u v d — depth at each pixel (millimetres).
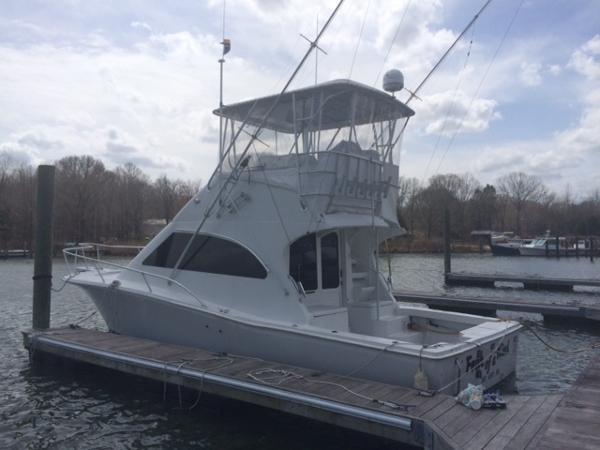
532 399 6297
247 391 6512
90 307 17656
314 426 6918
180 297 8625
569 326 15203
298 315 7523
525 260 55375
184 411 7578
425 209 71812
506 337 7953
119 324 9656
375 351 6707
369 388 6348
